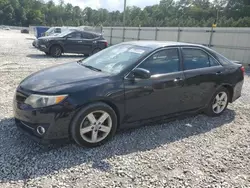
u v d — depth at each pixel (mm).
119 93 3525
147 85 3795
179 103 4309
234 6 89375
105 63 4117
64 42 13938
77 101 3199
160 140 3855
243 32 14633
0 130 3803
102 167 3025
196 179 2926
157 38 20875
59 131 3186
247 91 7598
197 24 70188
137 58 3885
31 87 3326
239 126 4664
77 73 3732
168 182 2830
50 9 127562
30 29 63625
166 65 4125
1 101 5172
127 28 24453
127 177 2867
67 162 3074
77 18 122938
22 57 12781
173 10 99875
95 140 3459
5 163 2955
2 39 26906
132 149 3508
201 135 4156
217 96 4961
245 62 14727
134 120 3844
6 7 109312
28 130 3330
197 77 4422
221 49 16109
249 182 2951
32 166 2939
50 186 2617
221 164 3295
